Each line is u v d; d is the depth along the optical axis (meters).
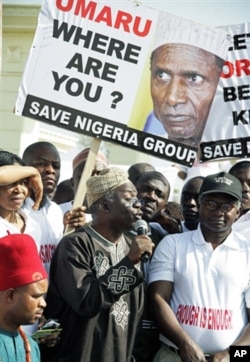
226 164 9.47
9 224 5.32
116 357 5.33
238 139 6.62
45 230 5.79
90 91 5.89
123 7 5.96
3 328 4.42
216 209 5.69
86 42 5.89
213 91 6.14
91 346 5.29
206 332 5.63
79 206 5.68
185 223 6.72
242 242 5.80
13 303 4.38
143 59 6.00
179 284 5.71
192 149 6.11
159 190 6.33
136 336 5.59
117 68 5.95
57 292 5.35
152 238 6.15
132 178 7.12
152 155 6.03
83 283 5.21
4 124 12.48
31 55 5.84
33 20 12.78
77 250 5.30
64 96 5.85
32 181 5.30
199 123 6.12
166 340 5.69
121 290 5.18
